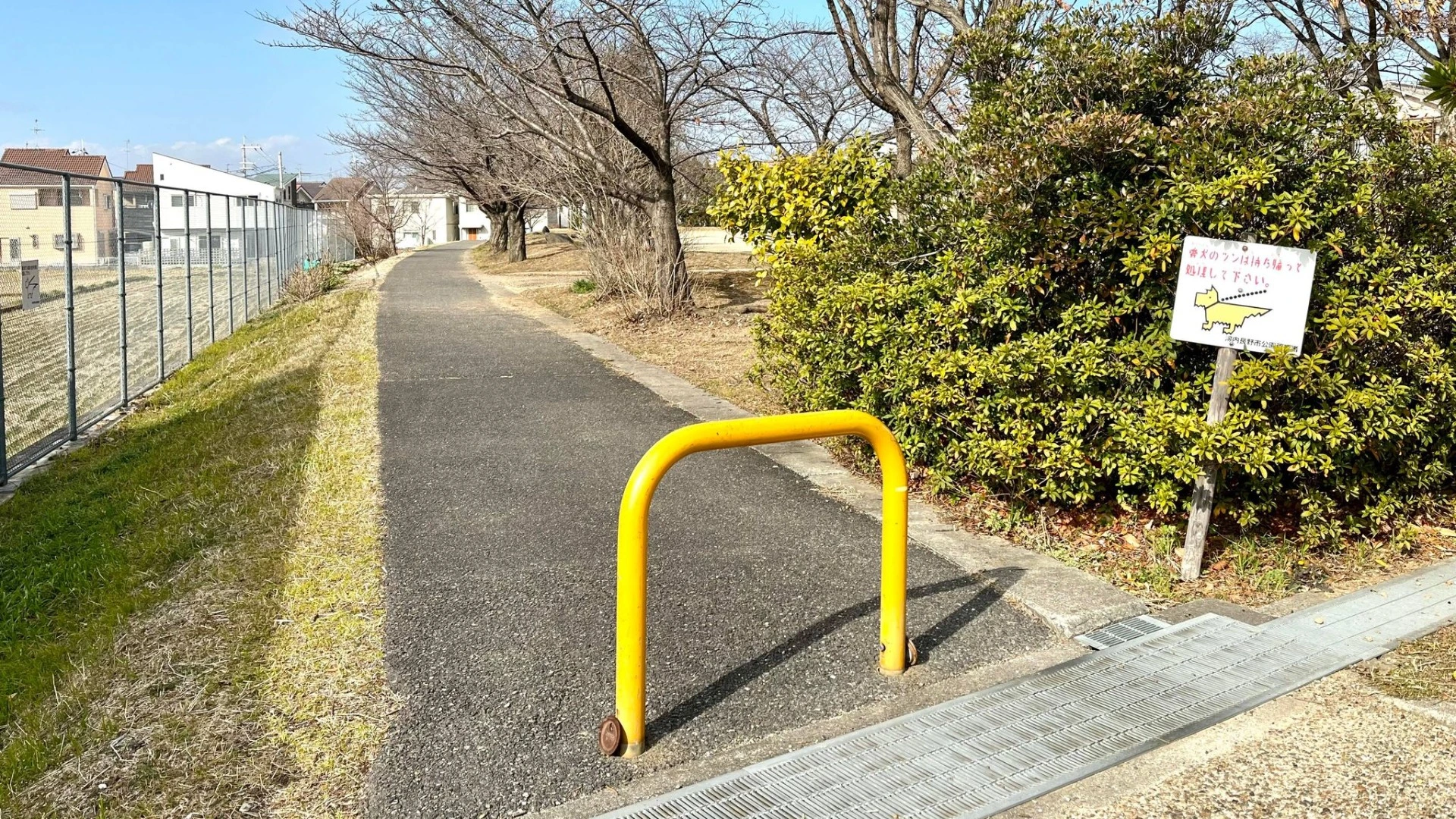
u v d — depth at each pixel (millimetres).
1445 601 4125
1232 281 4055
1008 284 4906
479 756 3008
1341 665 3531
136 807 2730
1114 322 4871
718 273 21078
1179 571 4465
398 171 42344
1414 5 6734
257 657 3596
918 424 5516
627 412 8195
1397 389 4348
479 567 4535
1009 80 5145
